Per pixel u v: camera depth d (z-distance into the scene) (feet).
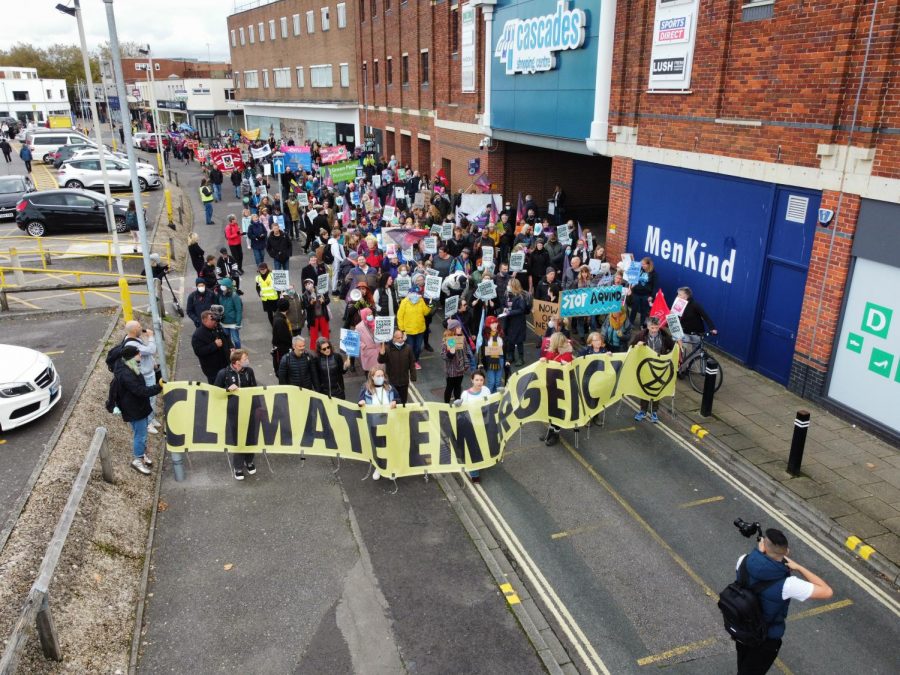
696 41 43.93
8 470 29.73
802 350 38.40
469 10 79.25
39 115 305.73
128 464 31.14
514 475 31.73
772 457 32.30
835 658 21.08
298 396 30.53
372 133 135.95
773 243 39.93
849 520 27.43
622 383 34.63
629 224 54.03
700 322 40.11
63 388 38.09
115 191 115.03
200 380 41.37
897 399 33.24
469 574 24.95
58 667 19.49
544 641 21.76
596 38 54.24
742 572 18.10
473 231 62.34
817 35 35.04
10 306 54.70
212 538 26.89
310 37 167.32
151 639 21.77
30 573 22.62
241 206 112.06
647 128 50.11
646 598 23.73
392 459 30.14
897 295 32.78
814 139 35.99
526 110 68.13
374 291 46.26
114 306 54.13
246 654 21.17
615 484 30.86
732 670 20.70
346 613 22.94
